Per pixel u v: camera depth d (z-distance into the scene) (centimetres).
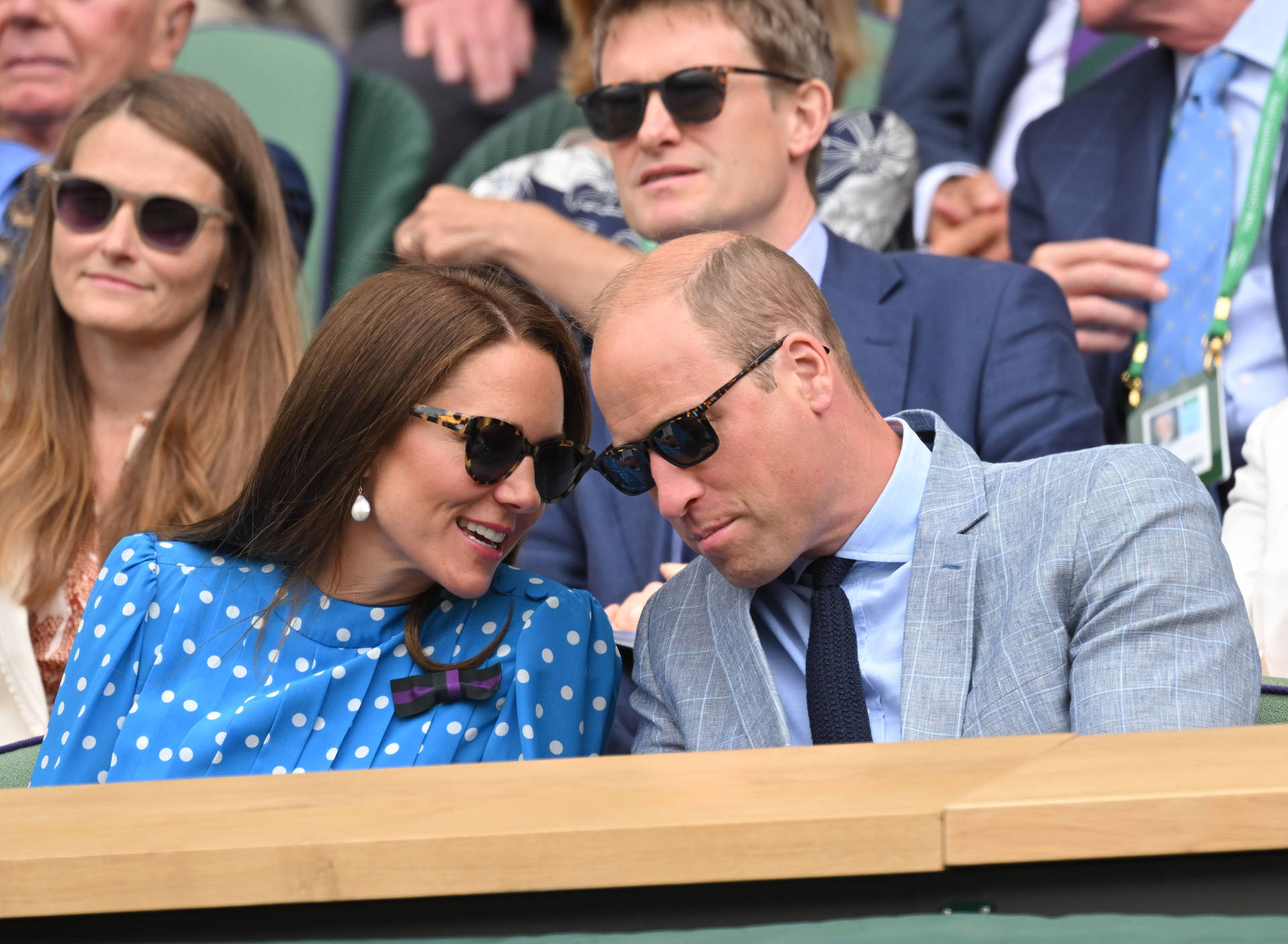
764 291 557
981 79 1299
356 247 1316
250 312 940
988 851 304
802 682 592
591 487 867
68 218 902
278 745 587
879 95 1345
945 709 541
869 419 589
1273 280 1046
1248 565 839
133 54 1370
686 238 581
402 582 611
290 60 1362
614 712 658
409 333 580
